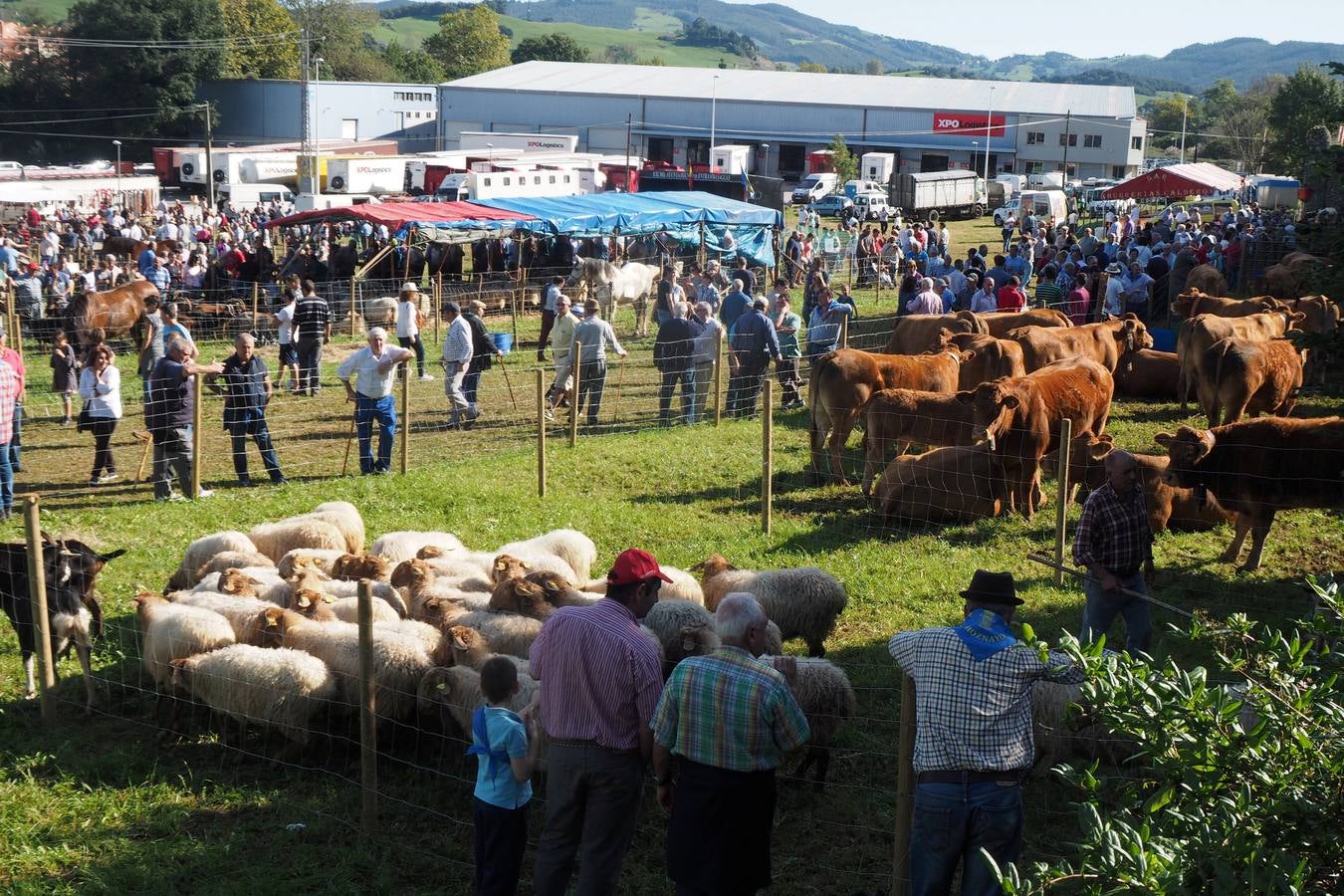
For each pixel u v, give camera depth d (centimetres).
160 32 10169
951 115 9131
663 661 848
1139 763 700
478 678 755
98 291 2638
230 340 2627
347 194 5762
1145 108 19388
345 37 14875
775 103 9419
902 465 1343
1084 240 3578
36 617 831
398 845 695
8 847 680
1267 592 1122
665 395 1864
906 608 1083
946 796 538
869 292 3594
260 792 750
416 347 2191
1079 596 1094
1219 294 2644
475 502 1393
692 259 3569
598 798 586
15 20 15050
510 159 6028
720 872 562
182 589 1020
